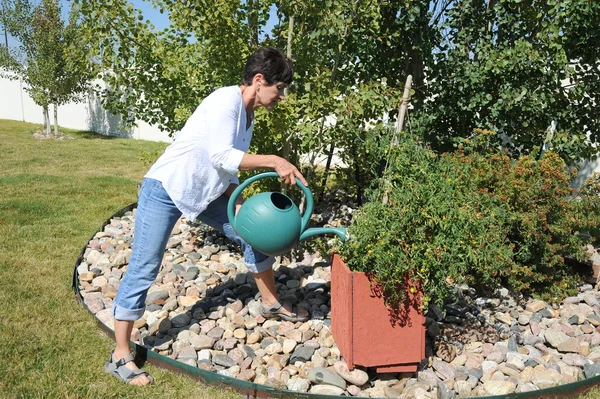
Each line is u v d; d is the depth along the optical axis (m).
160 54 4.62
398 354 2.83
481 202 3.62
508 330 3.44
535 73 4.96
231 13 4.25
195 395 2.72
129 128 5.12
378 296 2.75
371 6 4.32
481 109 5.22
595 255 4.59
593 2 4.46
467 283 3.94
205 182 2.88
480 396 2.75
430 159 3.53
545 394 2.64
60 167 9.62
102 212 6.33
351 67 5.15
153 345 3.19
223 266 4.38
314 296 3.84
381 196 3.34
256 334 3.26
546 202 3.90
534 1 5.10
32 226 5.61
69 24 15.86
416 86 5.43
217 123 2.74
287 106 4.05
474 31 5.22
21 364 2.88
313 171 5.21
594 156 5.38
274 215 2.80
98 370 2.89
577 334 3.42
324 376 2.82
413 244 2.81
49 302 3.70
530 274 3.77
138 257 2.82
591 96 5.06
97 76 4.83
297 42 4.46
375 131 4.24
